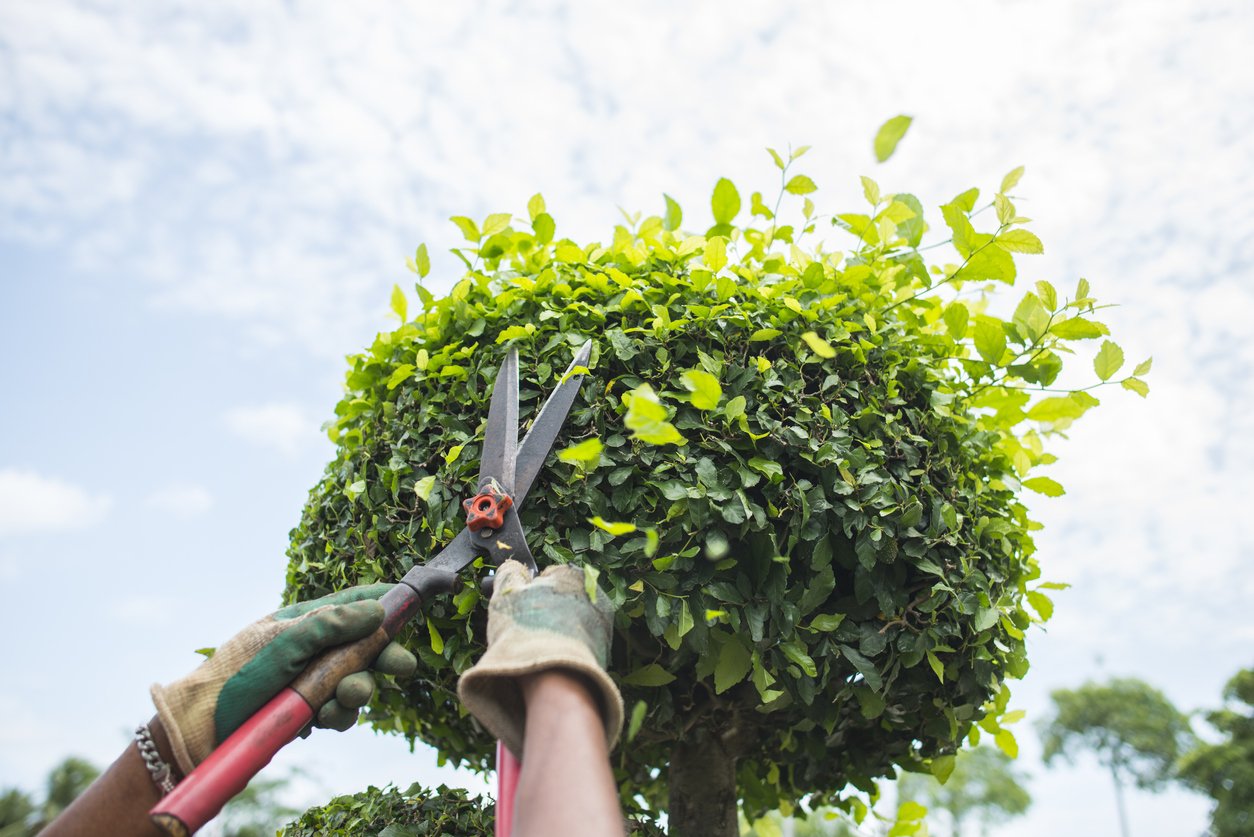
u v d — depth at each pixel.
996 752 34.06
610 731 1.23
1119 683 40.28
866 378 2.06
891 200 2.52
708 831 2.25
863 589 1.88
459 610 1.82
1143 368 2.24
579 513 1.82
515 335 1.98
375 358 2.27
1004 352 2.31
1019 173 2.12
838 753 2.42
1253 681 24.23
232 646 1.51
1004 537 2.18
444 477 1.92
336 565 2.11
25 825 15.80
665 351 1.92
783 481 1.88
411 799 2.00
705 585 1.77
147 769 1.42
